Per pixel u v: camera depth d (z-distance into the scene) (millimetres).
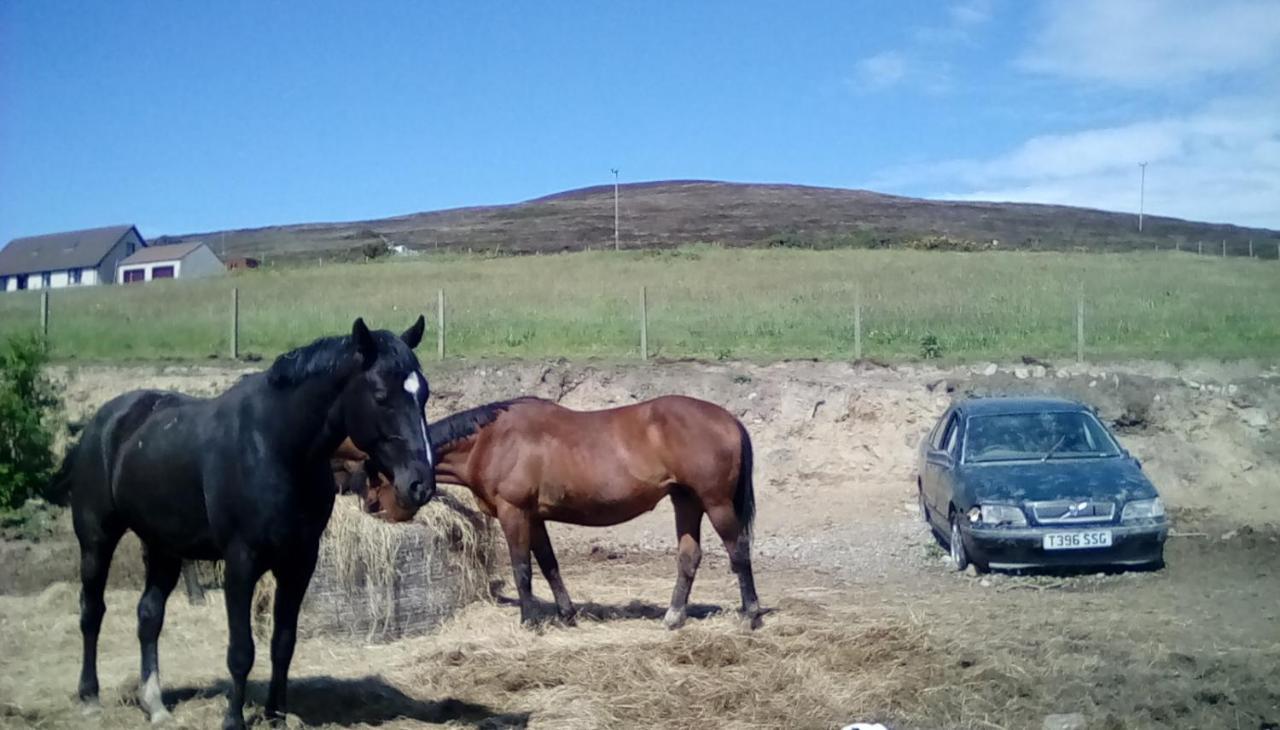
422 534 9602
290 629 6621
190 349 21719
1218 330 22750
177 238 113875
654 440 9305
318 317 27062
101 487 7043
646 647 8539
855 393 17766
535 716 7129
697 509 9516
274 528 6254
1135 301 28375
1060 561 11094
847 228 85438
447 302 30984
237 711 6332
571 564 12914
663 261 46812
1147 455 16641
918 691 7395
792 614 9633
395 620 9375
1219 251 65438
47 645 8836
